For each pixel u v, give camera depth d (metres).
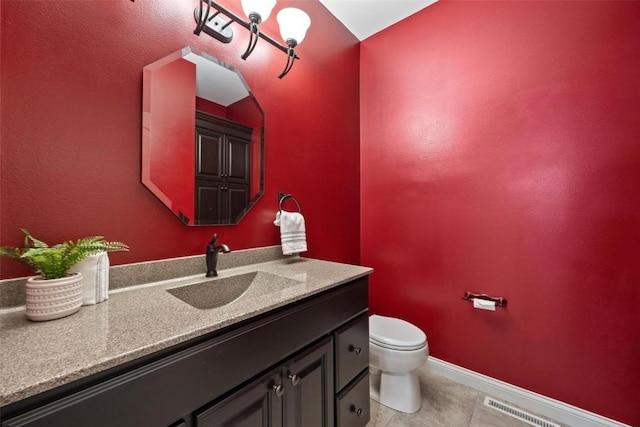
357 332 1.22
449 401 1.56
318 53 1.81
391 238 2.05
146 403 0.55
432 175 1.85
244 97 1.34
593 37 1.33
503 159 1.58
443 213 1.80
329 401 1.04
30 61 0.76
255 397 0.76
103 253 0.82
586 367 1.35
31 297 0.65
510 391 1.54
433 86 1.84
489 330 1.63
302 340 0.92
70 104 0.82
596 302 1.33
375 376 1.81
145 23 0.99
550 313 1.44
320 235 1.82
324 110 1.85
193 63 1.14
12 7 0.73
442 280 1.80
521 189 1.52
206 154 1.19
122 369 0.53
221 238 1.26
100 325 0.64
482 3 1.65
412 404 1.48
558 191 1.42
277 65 1.51
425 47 1.88
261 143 1.43
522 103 1.52
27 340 0.56
